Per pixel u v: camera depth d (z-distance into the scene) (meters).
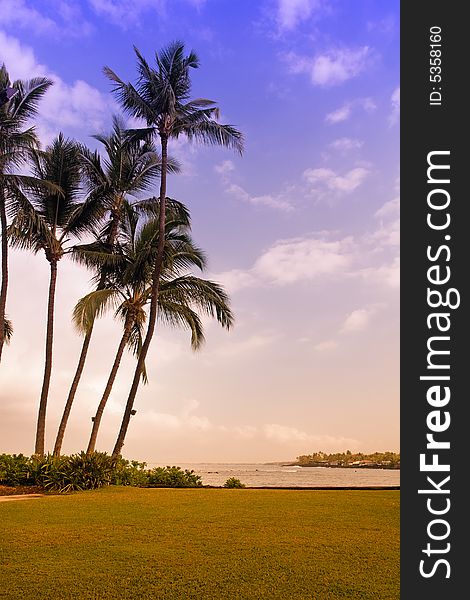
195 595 7.21
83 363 26.97
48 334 25.92
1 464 20.31
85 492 17.86
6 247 25.91
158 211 27.61
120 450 23.28
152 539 10.09
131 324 26.86
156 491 18.19
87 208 27.12
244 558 8.77
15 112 26.41
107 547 9.50
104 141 28.44
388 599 7.11
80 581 7.72
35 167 26.83
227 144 26.11
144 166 27.98
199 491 18.14
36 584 7.60
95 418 25.52
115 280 27.44
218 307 26.34
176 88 26.05
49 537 10.30
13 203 25.61
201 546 9.54
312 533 10.55
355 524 11.45
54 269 26.72
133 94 25.19
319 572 8.09
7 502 15.13
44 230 25.89
